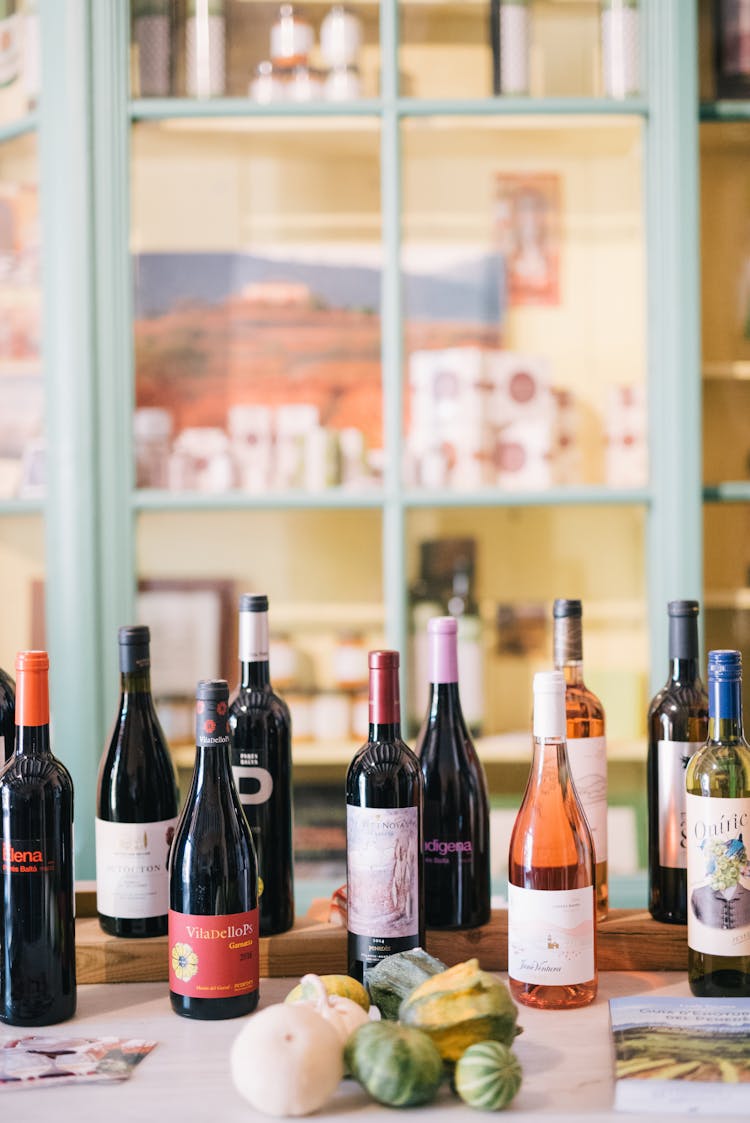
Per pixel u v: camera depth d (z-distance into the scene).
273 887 1.15
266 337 2.67
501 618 2.67
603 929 1.15
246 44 2.39
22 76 2.38
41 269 2.24
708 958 1.04
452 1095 0.87
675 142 2.22
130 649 1.18
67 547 2.22
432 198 2.69
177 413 2.65
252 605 1.19
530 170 2.68
